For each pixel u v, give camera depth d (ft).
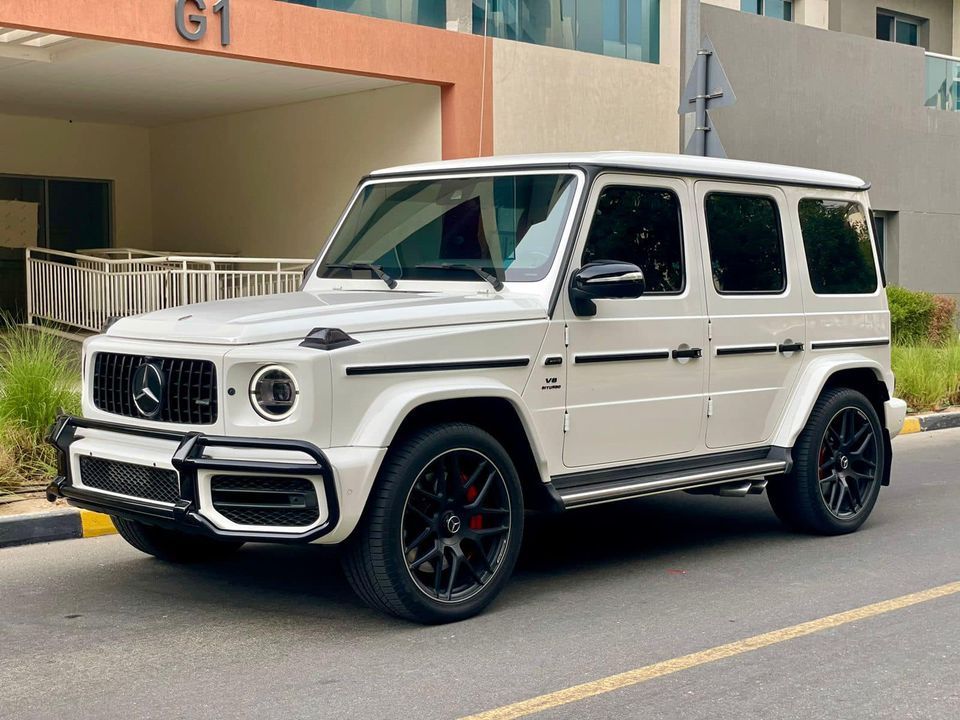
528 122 48.52
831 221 23.75
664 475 20.01
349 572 16.51
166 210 61.93
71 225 60.70
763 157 58.13
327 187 51.98
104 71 45.60
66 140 59.67
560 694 14.43
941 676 15.17
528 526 24.61
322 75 45.70
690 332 20.30
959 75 69.82
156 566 20.77
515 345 17.71
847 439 23.49
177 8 38.88
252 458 15.65
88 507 17.44
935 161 67.51
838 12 72.43
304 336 16.14
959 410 42.24
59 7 36.55
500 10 48.37
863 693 14.53
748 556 21.84
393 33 44.19
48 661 15.72
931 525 24.54
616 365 19.15
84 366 18.10
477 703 14.12
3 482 24.76
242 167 56.85
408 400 16.12
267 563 20.99
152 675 15.15
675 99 54.19
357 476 15.62
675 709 13.96
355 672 15.23
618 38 52.80
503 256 19.10
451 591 17.15
